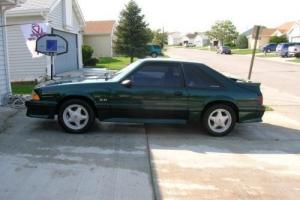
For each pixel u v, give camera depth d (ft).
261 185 16.58
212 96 24.25
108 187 15.74
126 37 128.77
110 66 94.73
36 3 58.65
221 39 377.09
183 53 221.87
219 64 119.24
